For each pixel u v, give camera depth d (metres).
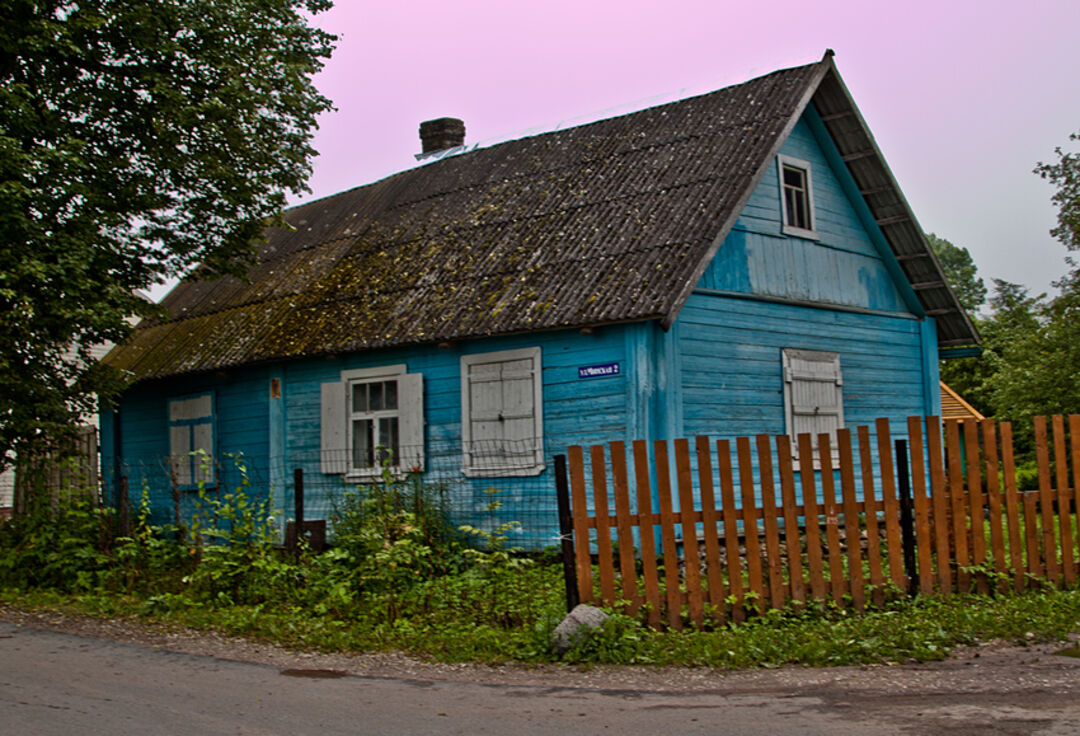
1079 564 9.55
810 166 15.52
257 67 14.26
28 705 6.31
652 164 15.03
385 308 15.24
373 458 15.30
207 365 16.95
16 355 12.80
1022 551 9.30
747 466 8.27
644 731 5.56
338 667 7.55
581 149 16.81
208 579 10.49
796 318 14.84
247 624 9.03
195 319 19.28
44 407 12.73
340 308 16.05
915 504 8.88
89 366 14.26
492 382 13.85
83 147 13.07
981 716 5.61
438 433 14.45
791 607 8.30
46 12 13.07
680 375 12.77
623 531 7.91
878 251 16.75
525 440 13.41
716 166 13.95
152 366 18.42
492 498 13.73
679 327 12.91
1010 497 9.30
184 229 15.09
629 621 7.74
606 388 12.66
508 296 13.70
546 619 7.98
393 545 10.56
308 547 10.54
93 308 12.77
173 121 13.56
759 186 14.53
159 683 6.99
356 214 19.61
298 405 16.33
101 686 6.89
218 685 6.93
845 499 8.59
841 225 16.02
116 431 20.14
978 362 41.09
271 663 7.71
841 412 15.34
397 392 14.90
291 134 14.98
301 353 15.38
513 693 6.61
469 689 6.75
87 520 12.16
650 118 16.58
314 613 9.55
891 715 5.71
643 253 13.01
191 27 13.63
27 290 12.65
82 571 11.63
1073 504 9.77
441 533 13.03
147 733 5.62
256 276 19.44
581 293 12.88
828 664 7.10
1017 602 8.62
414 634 8.52
